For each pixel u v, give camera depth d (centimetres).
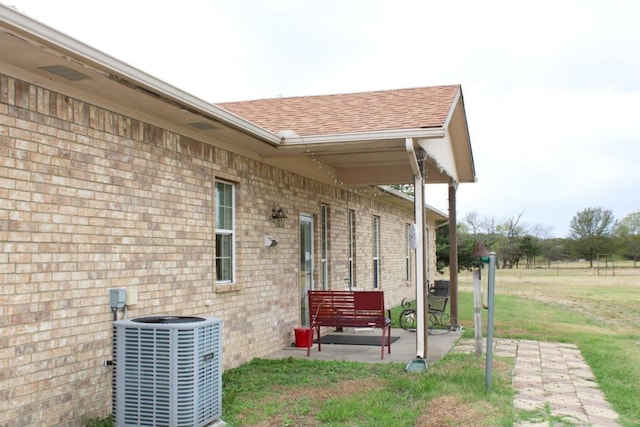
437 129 811
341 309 991
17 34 423
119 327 539
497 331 1301
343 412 604
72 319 554
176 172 731
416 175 875
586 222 5991
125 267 632
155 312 683
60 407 536
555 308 2075
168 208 714
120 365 537
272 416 604
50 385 525
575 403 679
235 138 826
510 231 5519
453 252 1335
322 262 1298
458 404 649
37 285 514
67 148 554
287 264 1074
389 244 1941
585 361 953
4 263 482
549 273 4959
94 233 588
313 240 1230
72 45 460
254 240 947
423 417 603
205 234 795
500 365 884
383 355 955
